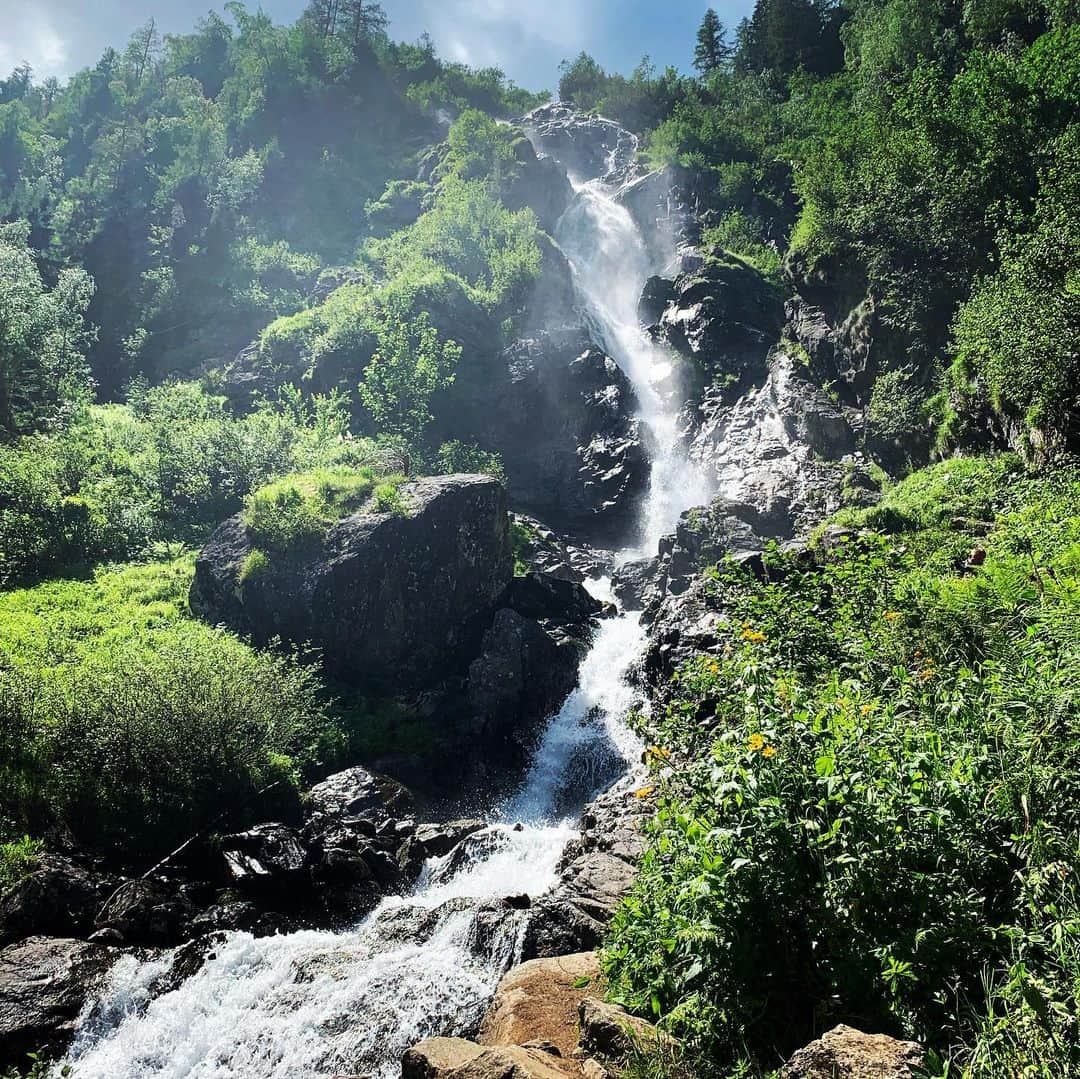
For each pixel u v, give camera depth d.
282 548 22.67
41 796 14.38
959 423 25.48
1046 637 7.99
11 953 11.41
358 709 21.02
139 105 87.19
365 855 15.11
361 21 99.50
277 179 66.38
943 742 6.33
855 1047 4.74
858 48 65.50
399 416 35.81
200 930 12.68
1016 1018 4.59
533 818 19.66
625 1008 6.82
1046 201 24.50
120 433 35.62
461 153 63.09
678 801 7.54
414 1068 7.00
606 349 43.25
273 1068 9.60
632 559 31.56
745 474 32.22
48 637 21.14
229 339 47.88
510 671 22.47
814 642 10.39
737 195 55.22
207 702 15.98
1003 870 5.61
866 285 33.47
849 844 5.70
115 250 58.31
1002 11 46.56
